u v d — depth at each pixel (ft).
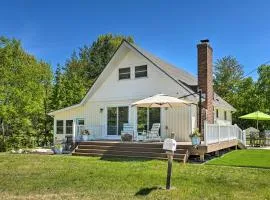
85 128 76.95
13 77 94.84
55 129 95.25
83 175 39.24
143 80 76.74
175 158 51.88
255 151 71.56
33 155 60.59
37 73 104.32
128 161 51.21
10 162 49.96
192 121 68.74
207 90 72.23
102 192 32.27
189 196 30.58
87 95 86.22
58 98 115.55
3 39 97.35
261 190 32.40
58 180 37.14
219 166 45.27
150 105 65.67
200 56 73.61
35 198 30.53
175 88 71.46
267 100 140.26
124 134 69.67
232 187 33.55
